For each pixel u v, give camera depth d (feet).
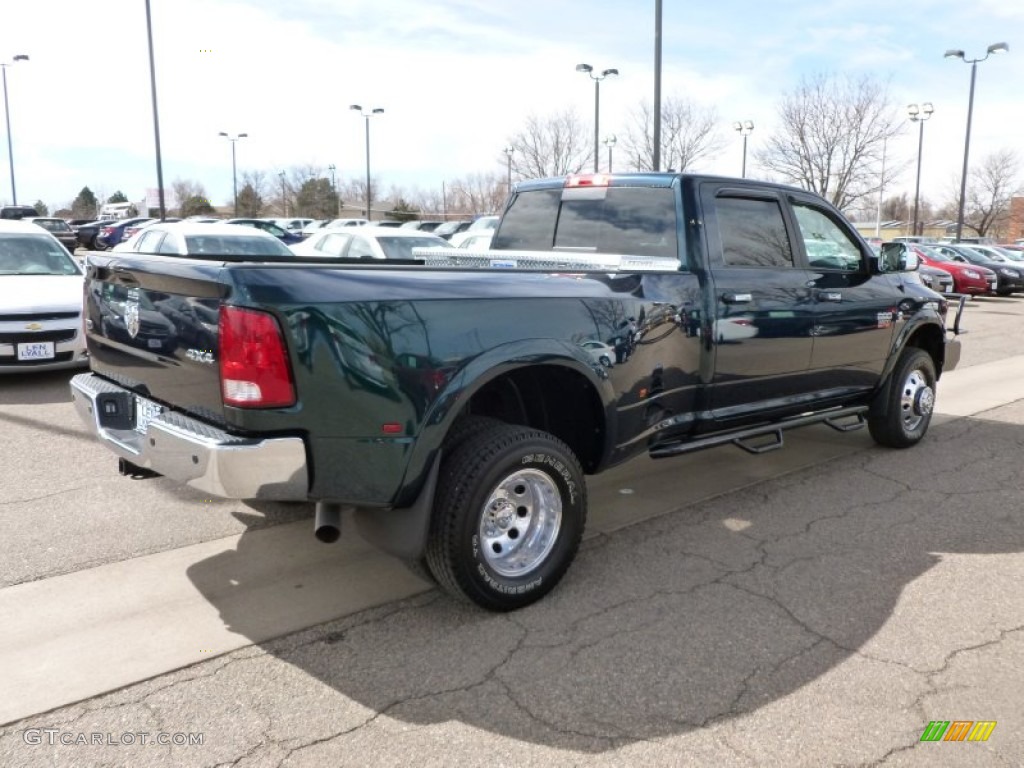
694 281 14.69
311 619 11.71
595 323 12.62
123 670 10.30
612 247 16.14
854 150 118.01
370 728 9.19
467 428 11.76
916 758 8.75
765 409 16.70
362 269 10.61
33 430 21.50
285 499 10.27
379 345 10.32
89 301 13.53
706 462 19.98
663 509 16.53
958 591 12.77
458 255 17.01
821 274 17.52
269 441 9.87
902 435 20.66
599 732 9.16
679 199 15.10
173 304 10.93
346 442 10.33
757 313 15.80
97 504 16.15
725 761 8.68
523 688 10.00
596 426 13.30
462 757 8.71
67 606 11.96
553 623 11.66
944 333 21.76
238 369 9.81
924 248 83.66
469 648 10.93
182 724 9.23
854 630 11.51
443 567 11.34
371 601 12.30
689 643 11.11
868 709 9.62
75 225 130.31
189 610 11.92
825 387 18.16
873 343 18.98
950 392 29.37
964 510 16.51
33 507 15.92
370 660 10.62
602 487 17.99
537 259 15.76
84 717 9.32
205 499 16.53
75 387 13.43
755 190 16.31
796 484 18.21
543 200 17.63
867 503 16.93
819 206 17.94
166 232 37.47
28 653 10.65
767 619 11.81
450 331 10.93
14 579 12.82
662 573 13.41
